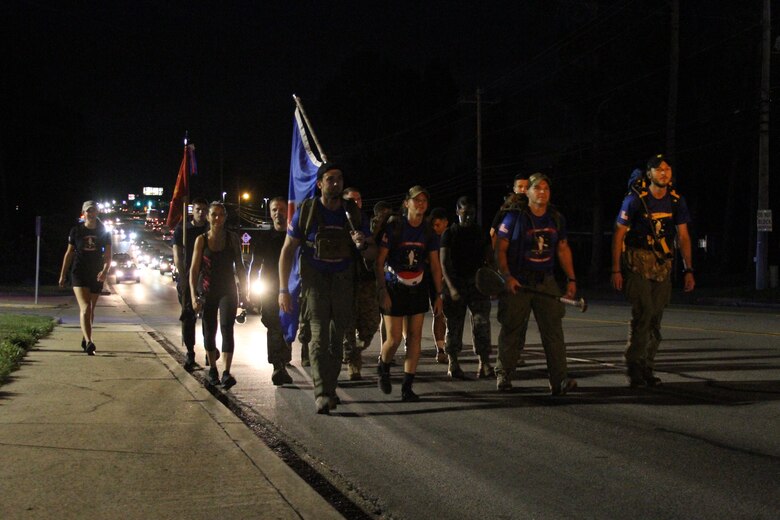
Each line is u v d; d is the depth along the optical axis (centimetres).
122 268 5494
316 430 716
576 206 5278
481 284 853
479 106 4875
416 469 591
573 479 559
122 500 476
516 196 858
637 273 862
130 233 14388
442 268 960
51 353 1162
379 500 522
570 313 2145
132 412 727
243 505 470
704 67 4369
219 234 910
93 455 575
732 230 5275
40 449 591
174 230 1112
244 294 923
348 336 984
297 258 936
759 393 851
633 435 678
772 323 1667
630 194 866
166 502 474
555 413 770
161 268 7231
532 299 856
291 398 870
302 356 1090
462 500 519
